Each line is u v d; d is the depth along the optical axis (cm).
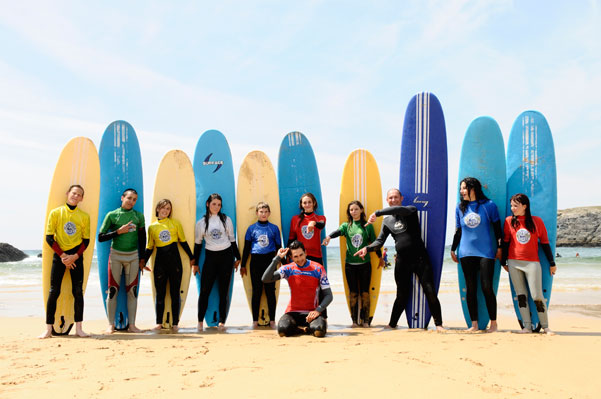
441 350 310
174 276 454
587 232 4706
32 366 277
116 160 505
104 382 237
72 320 430
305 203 478
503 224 444
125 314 459
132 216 449
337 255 2644
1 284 1140
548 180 452
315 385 224
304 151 553
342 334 410
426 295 434
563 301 723
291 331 393
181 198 512
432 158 491
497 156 468
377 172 531
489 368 258
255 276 474
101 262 480
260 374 247
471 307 423
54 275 405
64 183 454
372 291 494
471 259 421
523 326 412
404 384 225
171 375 249
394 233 453
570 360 283
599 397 209
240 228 532
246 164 547
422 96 505
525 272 405
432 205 482
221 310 472
